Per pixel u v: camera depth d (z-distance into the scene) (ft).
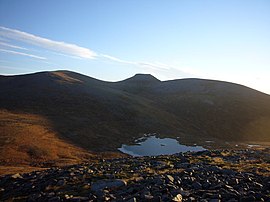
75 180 65.05
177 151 284.82
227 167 73.36
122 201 46.21
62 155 220.23
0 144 217.36
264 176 59.57
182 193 47.80
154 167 77.41
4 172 133.08
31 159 198.59
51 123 315.78
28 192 61.98
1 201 58.95
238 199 43.93
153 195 47.88
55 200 51.37
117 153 255.91
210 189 50.85
